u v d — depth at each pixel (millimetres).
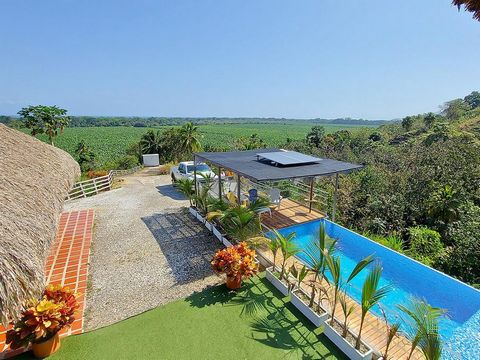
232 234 7070
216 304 5027
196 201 10062
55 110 23734
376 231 10781
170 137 32531
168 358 3842
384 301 5559
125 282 5828
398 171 14609
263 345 4086
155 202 11727
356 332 4367
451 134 25438
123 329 4398
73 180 7863
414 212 11562
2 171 4594
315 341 4180
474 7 2744
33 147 6945
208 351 3965
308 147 27375
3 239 2971
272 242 5914
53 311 3781
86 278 5977
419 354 3969
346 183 13758
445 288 5949
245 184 11766
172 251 7207
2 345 4062
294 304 4980
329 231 8719
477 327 4934
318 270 4746
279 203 10062
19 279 2811
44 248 3688
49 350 3836
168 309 4891
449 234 9648
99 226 8906
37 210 4227
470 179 12391
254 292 5387
